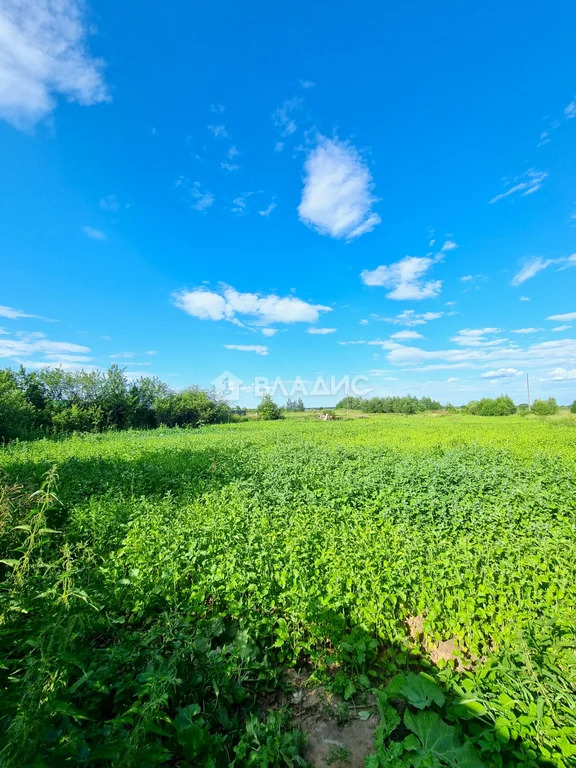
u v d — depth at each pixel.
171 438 22.83
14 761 1.81
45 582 3.85
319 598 4.33
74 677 3.02
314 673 3.66
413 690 3.18
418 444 18.28
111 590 4.47
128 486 9.16
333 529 6.46
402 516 7.25
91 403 31.41
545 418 43.03
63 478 9.34
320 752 2.96
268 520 6.89
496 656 3.71
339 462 12.64
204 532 6.04
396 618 4.40
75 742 2.12
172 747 2.74
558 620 3.97
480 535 6.46
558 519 7.20
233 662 3.47
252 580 4.71
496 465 11.73
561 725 2.82
